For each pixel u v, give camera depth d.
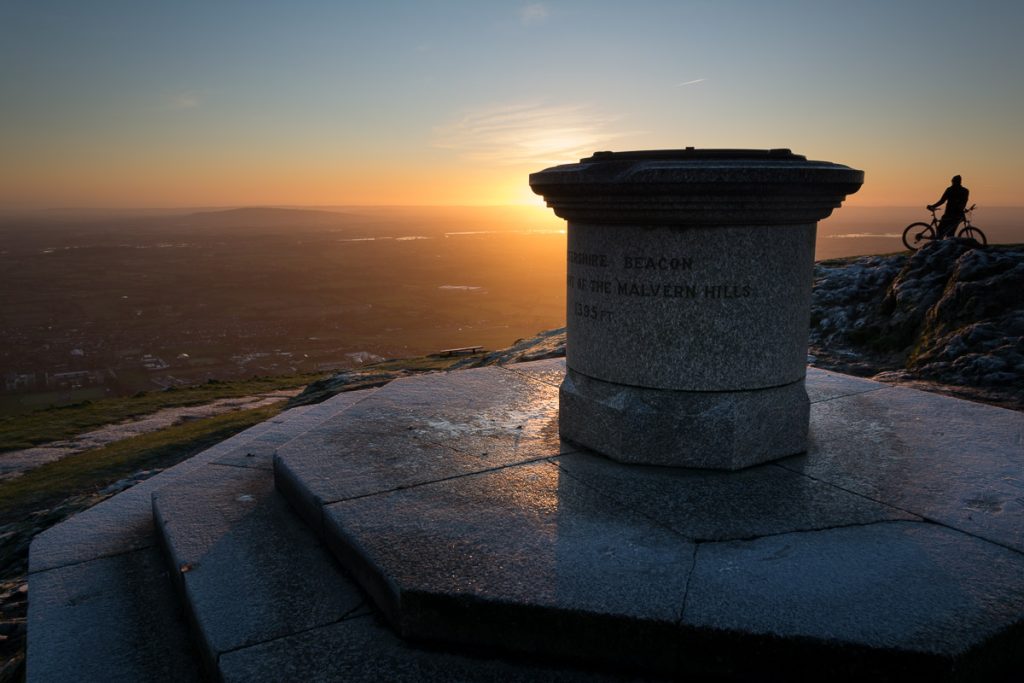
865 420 5.17
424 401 5.96
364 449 4.72
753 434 4.26
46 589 3.87
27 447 14.75
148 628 3.51
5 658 4.16
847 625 2.60
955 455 4.41
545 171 4.55
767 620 2.65
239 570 3.58
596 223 4.43
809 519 3.54
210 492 4.64
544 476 4.20
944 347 7.86
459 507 3.76
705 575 3.00
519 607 2.82
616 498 3.85
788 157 4.14
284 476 4.45
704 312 4.16
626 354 4.39
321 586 3.42
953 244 9.77
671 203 3.94
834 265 12.16
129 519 4.76
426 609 2.93
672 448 4.30
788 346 4.33
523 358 10.87
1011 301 8.02
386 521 3.60
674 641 2.67
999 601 2.75
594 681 2.73
